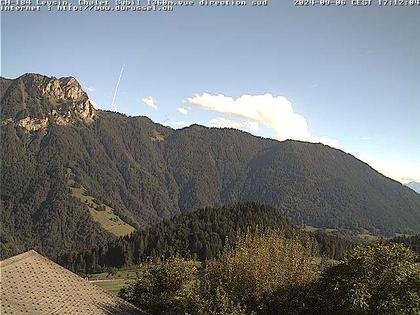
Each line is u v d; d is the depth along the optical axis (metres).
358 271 19.73
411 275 19.45
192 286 23.81
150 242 114.06
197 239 105.75
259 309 23.03
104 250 117.38
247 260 24.84
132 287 27.80
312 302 22.52
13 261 16.20
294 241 27.42
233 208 128.38
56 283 16.75
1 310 12.81
